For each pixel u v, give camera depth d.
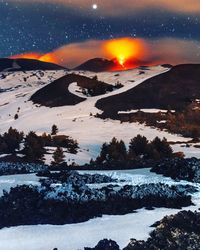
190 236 28.84
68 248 28.52
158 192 39.78
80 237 30.55
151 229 31.66
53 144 112.88
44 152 101.44
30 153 94.00
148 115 158.88
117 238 29.98
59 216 34.66
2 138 104.12
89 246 28.73
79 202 36.38
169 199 38.91
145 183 46.09
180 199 39.25
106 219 34.88
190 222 31.64
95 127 146.75
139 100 181.75
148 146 90.94
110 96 192.12
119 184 45.41
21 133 113.06
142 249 26.73
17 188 39.12
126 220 34.34
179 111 166.62
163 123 148.88
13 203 36.03
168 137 133.38
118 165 59.34
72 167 59.06
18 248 28.77
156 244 27.83
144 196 38.94
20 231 32.19
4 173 53.16
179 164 52.06
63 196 36.72
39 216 34.72
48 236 30.98
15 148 102.31
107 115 162.88
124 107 172.75
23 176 50.12
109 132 138.38
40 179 47.34
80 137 130.00
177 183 47.31
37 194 37.53
